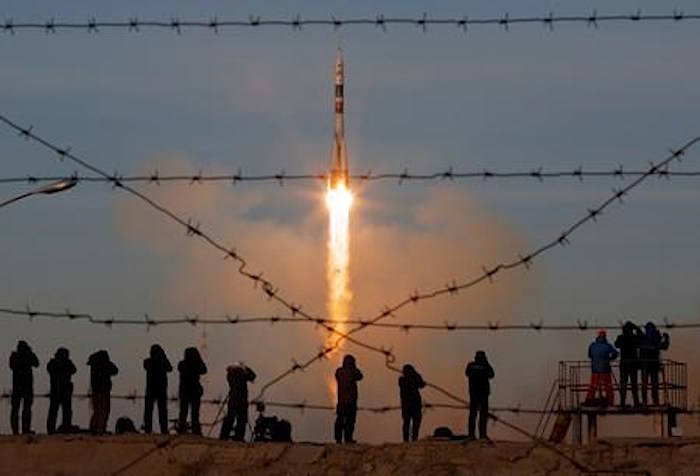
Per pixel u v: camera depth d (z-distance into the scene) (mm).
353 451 78500
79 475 79188
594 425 86250
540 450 77125
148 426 83562
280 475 78000
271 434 83375
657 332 85500
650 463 75938
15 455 79938
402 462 77750
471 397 80188
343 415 80750
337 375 81000
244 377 82750
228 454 78750
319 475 78000
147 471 78875
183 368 82688
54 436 80625
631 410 85625
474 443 77875
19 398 84750
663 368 85812
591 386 86062
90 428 83938
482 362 80500
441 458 77500
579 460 76500
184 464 78688
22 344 85125
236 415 82750
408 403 80812
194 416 82875
